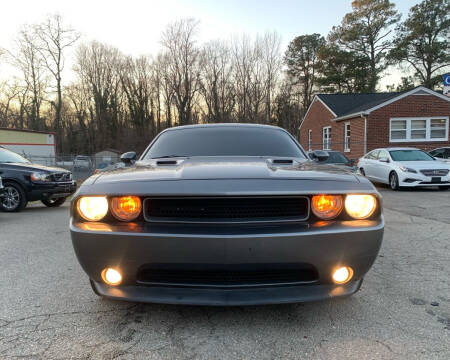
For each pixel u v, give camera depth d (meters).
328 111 22.36
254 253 1.79
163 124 50.09
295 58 47.38
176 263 1.82
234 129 3.52
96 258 1.90
